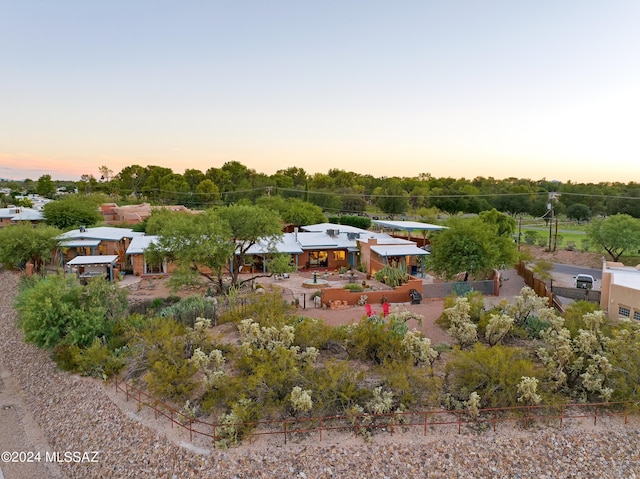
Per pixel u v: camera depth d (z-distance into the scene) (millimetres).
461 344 20984
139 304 28062
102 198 103438
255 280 37188
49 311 22891
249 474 13633
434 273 41812
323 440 14820
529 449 14586
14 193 137125
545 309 21359
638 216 90562
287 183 135625
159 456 14938
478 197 102312
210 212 33281
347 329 20797
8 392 22953
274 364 16844
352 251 43281
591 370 16984
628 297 23703
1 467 16828
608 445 14828
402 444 14617
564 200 105375
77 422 18438
